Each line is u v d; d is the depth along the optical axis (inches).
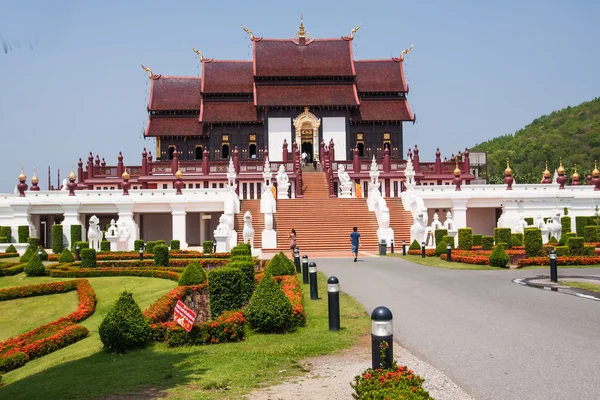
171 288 971.9
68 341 654.5
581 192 2053.4
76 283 1029.8
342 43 2861.7
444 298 682.2
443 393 346.6
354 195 2287.2
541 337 473.7
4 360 570.3
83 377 430.0
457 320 550.3
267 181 2010.3
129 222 1861.5
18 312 920.3
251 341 519.2
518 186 2001.7
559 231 1491.1
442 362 412.2
